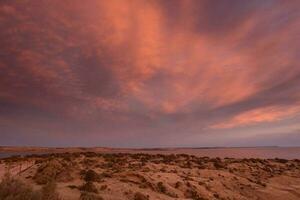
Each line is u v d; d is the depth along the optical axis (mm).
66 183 28469
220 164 62719
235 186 41656
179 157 78125
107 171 40594
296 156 120688
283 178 50625
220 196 35094
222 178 45750
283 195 39188
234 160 75125
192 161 67750
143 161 61406
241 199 35719
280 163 74188
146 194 28031
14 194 11695
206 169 53844
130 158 68875
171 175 41531
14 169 38562
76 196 20703
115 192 27141
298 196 39188
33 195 12102
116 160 60062
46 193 13438
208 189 37250
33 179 28531
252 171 57062
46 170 32062
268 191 40750
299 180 49844
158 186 33250
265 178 50062
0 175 29984
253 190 40812
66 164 39844
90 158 60688
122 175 36219
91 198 20156
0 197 11062
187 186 36188
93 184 27703
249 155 127750
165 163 59688
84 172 34562
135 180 34344
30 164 46000
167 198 28531
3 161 53219
